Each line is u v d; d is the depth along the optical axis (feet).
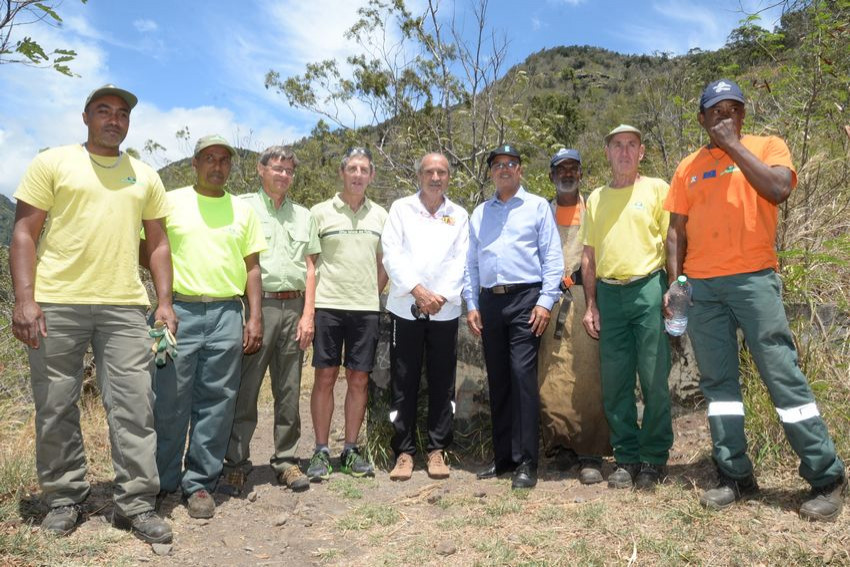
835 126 18.44
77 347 10.87
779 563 8.98
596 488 12.82
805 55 18.31
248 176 42.50
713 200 11.32
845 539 9.55
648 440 12.79
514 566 9.44
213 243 12.40
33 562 9.55
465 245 14.53
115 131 10.84
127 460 10.85
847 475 11.13
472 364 15.96
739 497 11.22
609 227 12.95
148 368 11.25
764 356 10.82
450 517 11.69
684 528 10.23
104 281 10.81
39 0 10.74
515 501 12.19
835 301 15.14
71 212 10.64
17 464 12.68
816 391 13.05
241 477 13.52
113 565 9.78
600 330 13.28
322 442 14.56
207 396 12.52
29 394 17.47
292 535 11.34
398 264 14.03
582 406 13.66
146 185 11.37
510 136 30.17
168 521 11.77
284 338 13.80
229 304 12.68
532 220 13.71
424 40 34.99
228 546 10.85
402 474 14.11
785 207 16.01
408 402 14.43
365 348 14.39
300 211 14.20
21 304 10.32
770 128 18.85
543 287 13.42
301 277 13.87
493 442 14.25
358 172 14.33
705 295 11.37
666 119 24.53
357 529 11.47
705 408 14.97
